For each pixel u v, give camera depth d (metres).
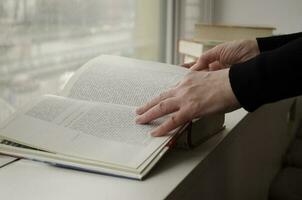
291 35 0.93
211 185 0.75
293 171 1.35
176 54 1.54
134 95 0.74
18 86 0.91
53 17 1.01
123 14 1.32
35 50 0.96
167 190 0.54
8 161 0.63
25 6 0.92
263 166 1.26
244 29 1.22
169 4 1.51
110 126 0.66
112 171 0.58
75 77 0.80
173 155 0.67
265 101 0.63
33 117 0.68
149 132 0.65
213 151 0.71
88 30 1.16
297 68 0.60
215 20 1.74
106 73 0.80
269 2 1.66
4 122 0.68
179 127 0.66
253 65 0.62
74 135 0.64
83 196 0.52
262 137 1.18
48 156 0.61
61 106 0.71
